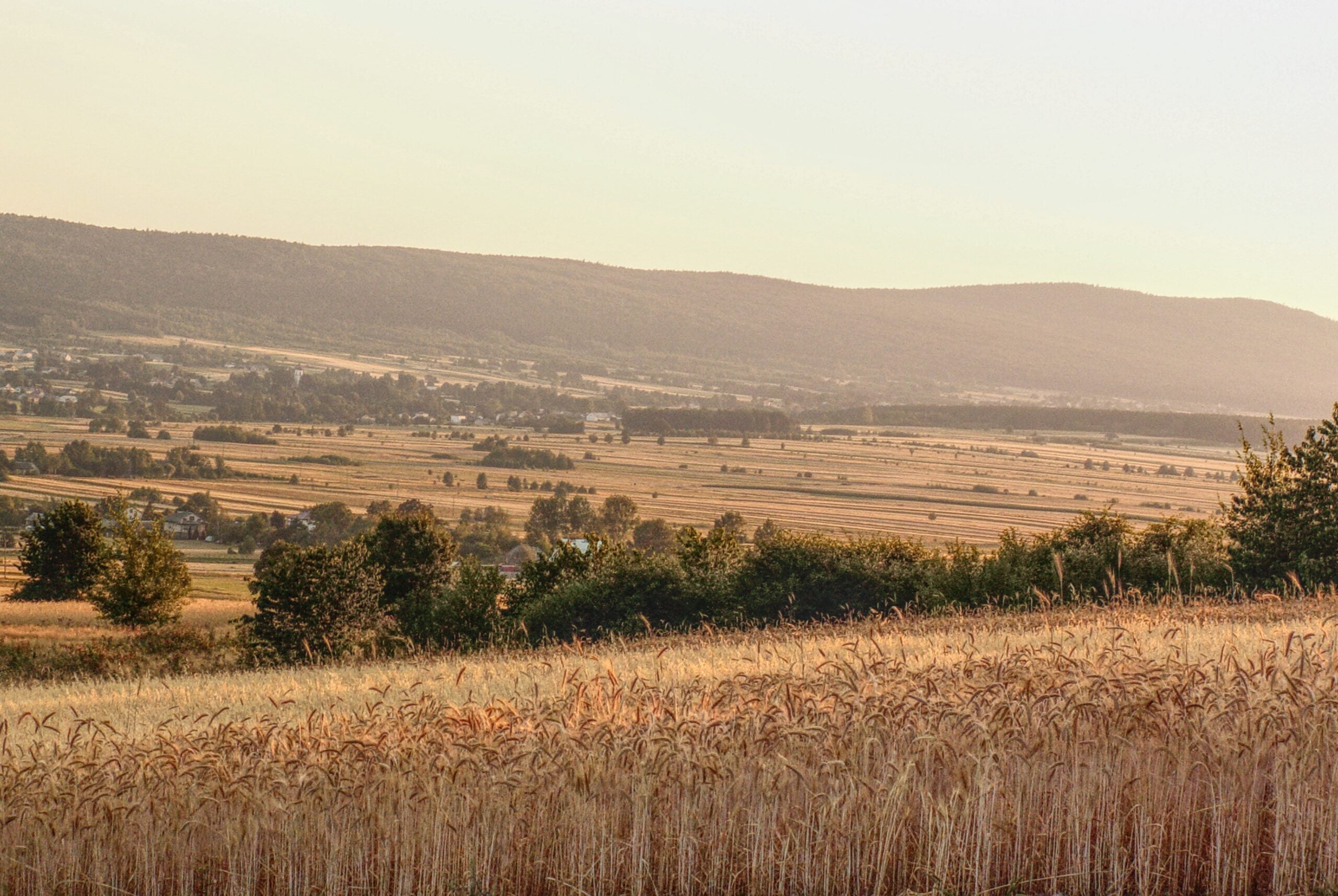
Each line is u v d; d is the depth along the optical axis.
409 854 11.01
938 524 172.75
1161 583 35.69
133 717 20.91
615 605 45.88
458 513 179.12
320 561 52.06
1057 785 10.70
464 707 12.70
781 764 10.79
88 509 78.69
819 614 44.16
